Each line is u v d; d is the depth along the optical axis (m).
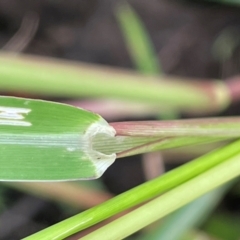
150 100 0.18
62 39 0.26
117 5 0.26
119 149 0.11
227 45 0.25
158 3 0.26
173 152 0.21
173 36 0.26
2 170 0.10
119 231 0.10
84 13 0.26
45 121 0.11
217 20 0.25
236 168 0.11
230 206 0.22
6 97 0.11
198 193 0.11
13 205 0.23
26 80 0.16
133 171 0.24
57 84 0.16
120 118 0.23
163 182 0.11
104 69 0.17
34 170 0.11
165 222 0.16
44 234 0.10
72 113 0.11
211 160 0.11
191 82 0.19
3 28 0.26
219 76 0.25
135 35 0.21
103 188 0.22
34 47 0.26
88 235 0.10
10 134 0.11
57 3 0.26
